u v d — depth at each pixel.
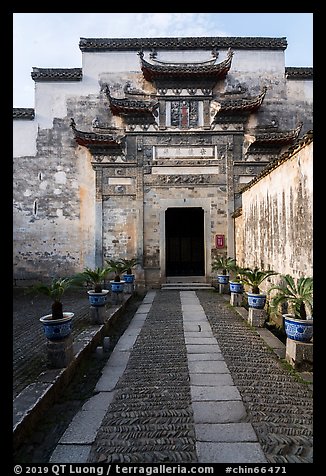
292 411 3.98
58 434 3.57
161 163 13.83
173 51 14.65
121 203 13.96
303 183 6.33
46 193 14.45
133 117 13.66
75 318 8.50
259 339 6.89
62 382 4.60
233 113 13.52
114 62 14.69
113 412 4.02
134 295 12.37
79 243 14.27
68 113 14.62
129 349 6.36
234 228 13.69
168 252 17.31
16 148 14.48
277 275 7.98
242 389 4.57
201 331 7.48
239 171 13.80
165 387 4.68
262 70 14.64
